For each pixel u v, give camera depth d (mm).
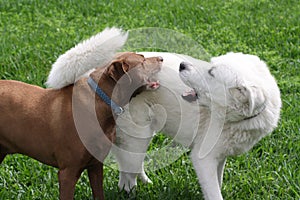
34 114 4309
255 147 5848
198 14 9648
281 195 5070
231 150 4719
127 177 5090
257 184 5184
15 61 7445
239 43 8320
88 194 5070
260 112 4516
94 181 4637
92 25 9023
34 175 5309
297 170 5410
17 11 9766
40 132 4309
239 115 4496
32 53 7703
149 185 5227
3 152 4605
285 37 8570
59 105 4297
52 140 4297
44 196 5008
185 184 5172
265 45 8266
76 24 9125
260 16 9672
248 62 4633
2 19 9258
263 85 4449
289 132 6008
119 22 9195
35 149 4391
